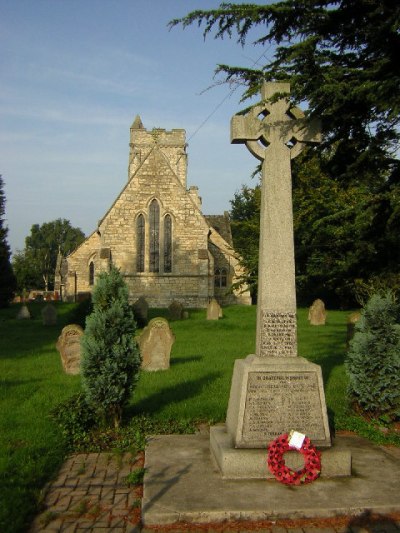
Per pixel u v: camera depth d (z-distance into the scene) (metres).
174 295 37.09
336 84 6.96
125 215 37.22
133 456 6.39
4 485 5.43
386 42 7.70
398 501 5.01
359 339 7.82
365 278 9.76
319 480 5.50
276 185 6.28
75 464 6.25
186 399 9.16
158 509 4.83
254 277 17.59
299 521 4.78
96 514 4.95
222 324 22.31
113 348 7.28
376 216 8.35
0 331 21.64
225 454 5.52
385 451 6.55
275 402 5.86
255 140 6.36
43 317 23.95
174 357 13.89
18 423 7.77
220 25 7.73
